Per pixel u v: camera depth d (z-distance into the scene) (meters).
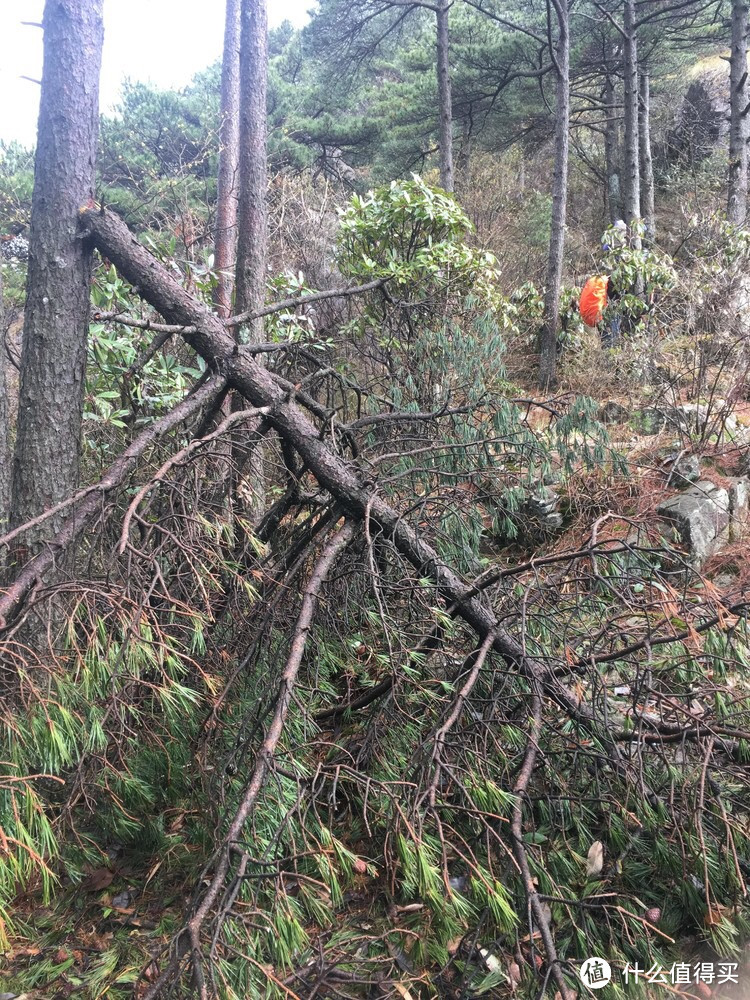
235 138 5.63
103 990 1.69
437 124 12.43
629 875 1.88
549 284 7.14
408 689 2.15
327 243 6.92
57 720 1.46
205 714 2.09
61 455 2.35
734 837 1.79
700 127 13.70
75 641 1.61
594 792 1.97
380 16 11.65
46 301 2.33
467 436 3.11
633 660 2.12
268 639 2.16
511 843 1.71
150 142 9.97
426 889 1.49
